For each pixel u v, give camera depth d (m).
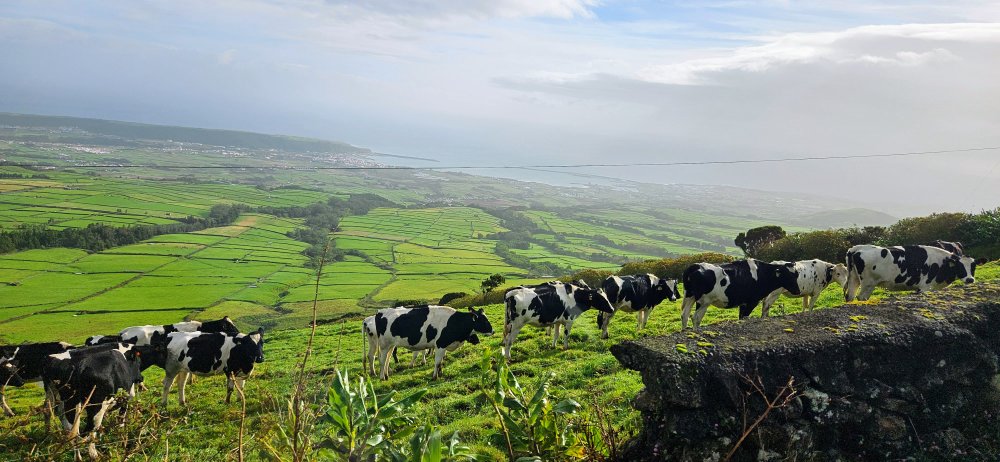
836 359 6.12
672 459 5.70
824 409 5.88
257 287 93.69
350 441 5.06
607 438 6.53
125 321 71.12
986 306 7.09
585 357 16.52
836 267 17.84
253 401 15.64
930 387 6.35
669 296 20.19
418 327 17.77
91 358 12.39
